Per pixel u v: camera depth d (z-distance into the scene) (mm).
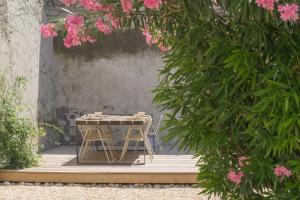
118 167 8750
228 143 3447
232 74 3191
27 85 10195
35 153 9695
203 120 3330
